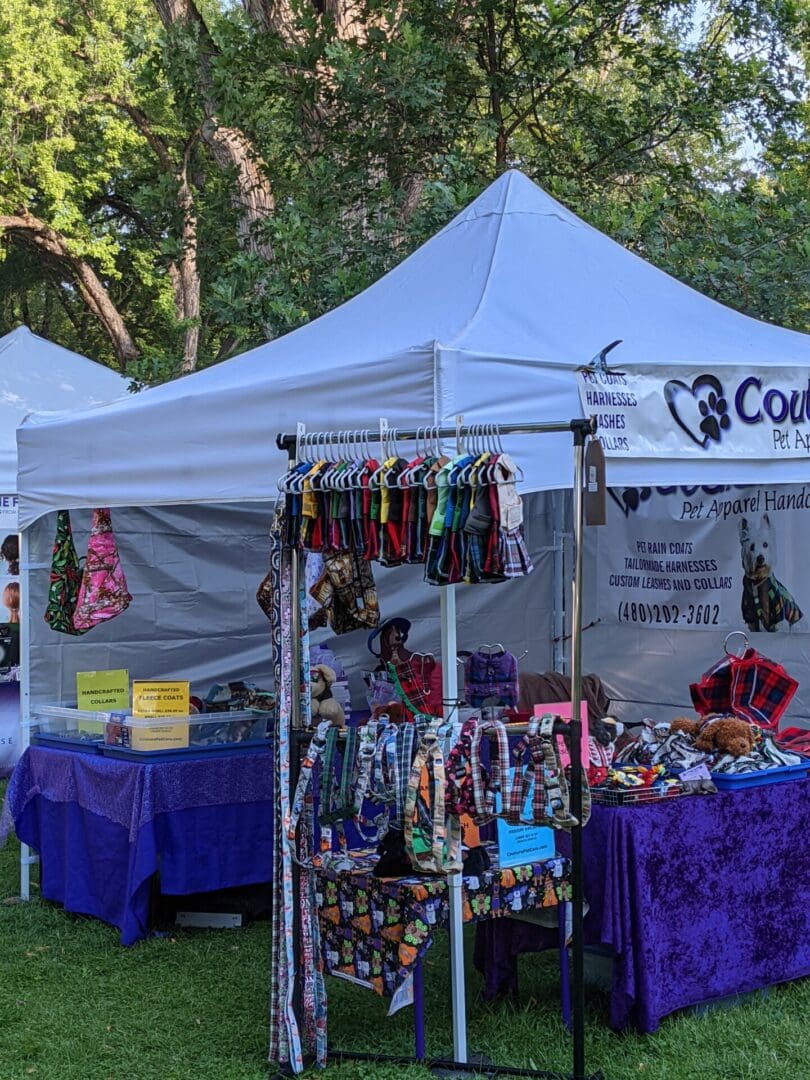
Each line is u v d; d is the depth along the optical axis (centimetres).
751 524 661
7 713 955
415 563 368
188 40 1006
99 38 1797
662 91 1080
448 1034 415
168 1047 421
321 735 381
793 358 493
